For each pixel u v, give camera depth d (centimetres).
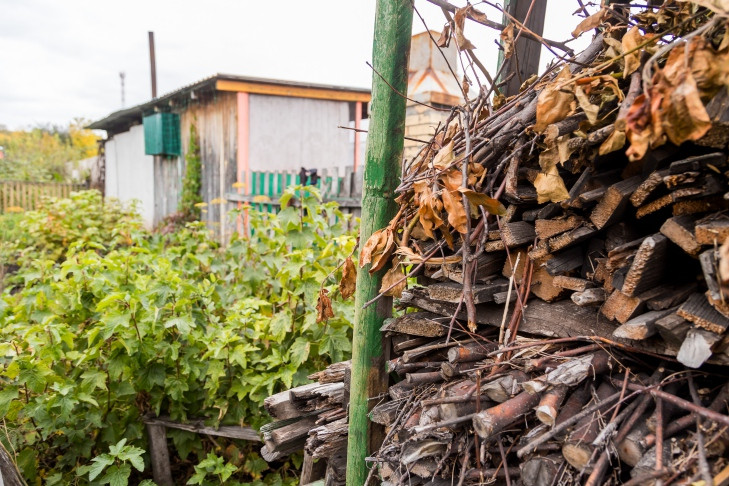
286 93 809
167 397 312
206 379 308
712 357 115
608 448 114
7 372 249
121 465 268
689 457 108
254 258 380
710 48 102
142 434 308
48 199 889
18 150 2161
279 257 353
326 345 289
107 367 298
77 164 1941
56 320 309
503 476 139
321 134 878
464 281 152
